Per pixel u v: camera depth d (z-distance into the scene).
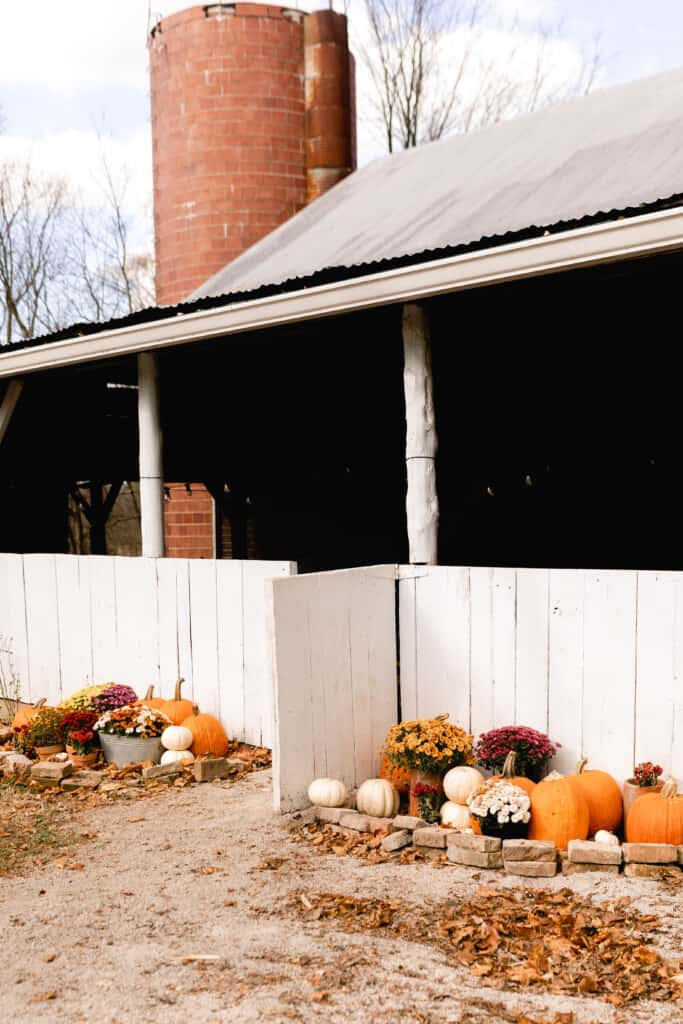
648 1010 3.33
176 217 15.80
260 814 5.62
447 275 6.02
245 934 4.00
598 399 10.17
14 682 9.02
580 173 9.37
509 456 10.95
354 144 16.09
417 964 3.69
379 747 6.26
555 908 4.21
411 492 6.55
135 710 6.89
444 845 4.94
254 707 7.13
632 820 4.97
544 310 7.74
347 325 7.50
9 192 29.73
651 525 10.91
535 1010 3.33
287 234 12.76
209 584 7.39
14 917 4.27
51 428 11.45
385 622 6.32
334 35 15.57
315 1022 3.26
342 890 4.48
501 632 5.96
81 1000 3.47
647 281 6.82
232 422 11.91
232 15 15.32
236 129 15.38
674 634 5.27
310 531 13.43
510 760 5.35
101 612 8.22
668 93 11.06
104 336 8.20
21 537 11.26
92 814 5.85
